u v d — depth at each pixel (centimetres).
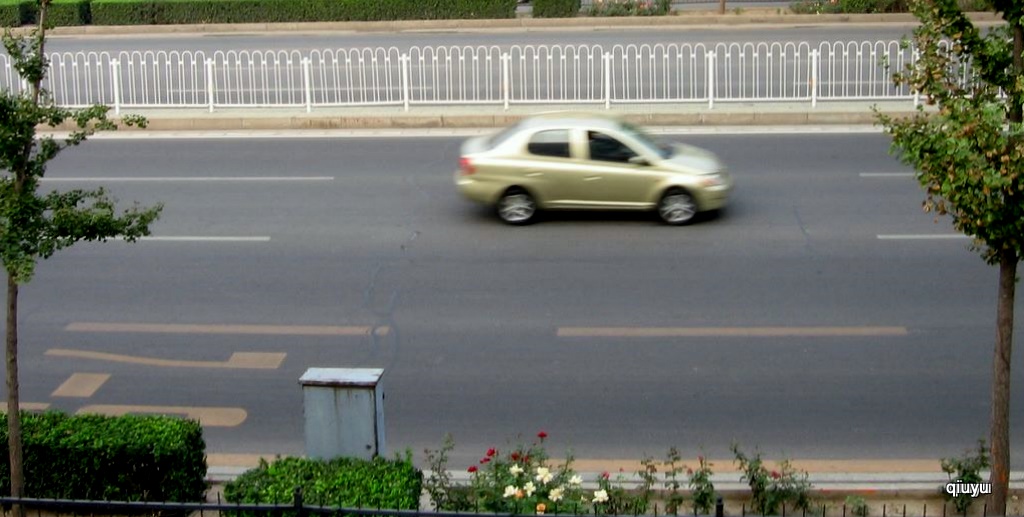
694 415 1062
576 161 1598
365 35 3195
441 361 1186
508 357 1191
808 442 1009
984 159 714
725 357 1180
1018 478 930
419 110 2247
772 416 1058
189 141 2147
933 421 1046
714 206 1602
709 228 1585
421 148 2050
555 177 1598
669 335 1235
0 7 3331
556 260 1471
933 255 1463
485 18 3328
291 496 774
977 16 2898
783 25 3194
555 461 978
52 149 799
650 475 876
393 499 769
